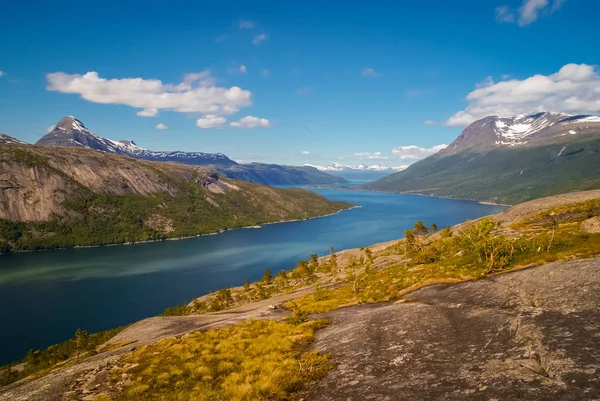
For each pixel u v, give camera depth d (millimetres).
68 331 164375
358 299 51562
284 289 143625
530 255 46281
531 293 27375
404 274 58688
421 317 29141
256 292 152375
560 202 97312
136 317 179875
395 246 138250
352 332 30062
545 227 72812
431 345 22938
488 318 24984
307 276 148500
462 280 43438
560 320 20641
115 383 27344
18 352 145375
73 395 25812
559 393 13711
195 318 61406
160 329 55250
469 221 120875
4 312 188875
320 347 29469
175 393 23969
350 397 18703
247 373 25797
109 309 192250
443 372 18625
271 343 32156
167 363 29891
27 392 27859
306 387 22109
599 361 15039
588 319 19734
